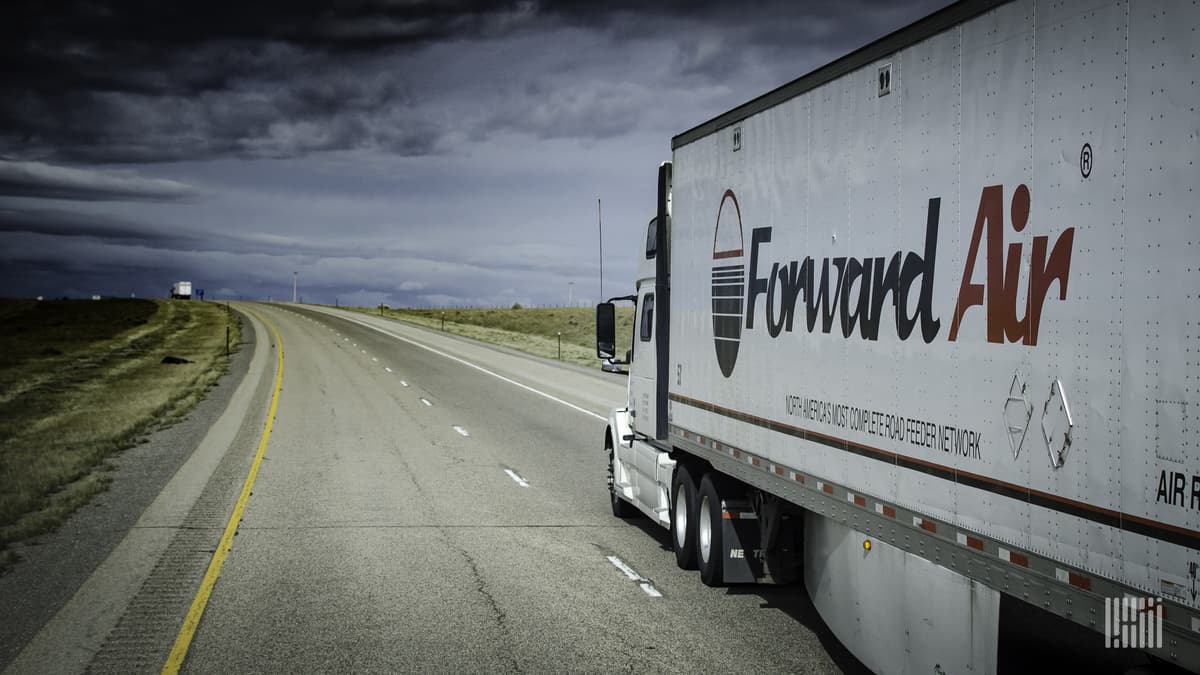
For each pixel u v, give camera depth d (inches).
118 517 493.0
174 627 308.8
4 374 1584.6
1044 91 173.6
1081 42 163.9
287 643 293.7
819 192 268.5
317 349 2107.5
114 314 3700.8
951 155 203.5
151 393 1216.8
